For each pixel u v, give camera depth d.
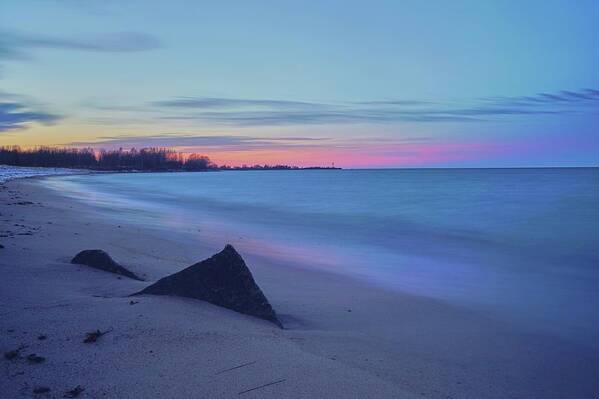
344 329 6.96
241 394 4.18
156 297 6.66
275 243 16.28
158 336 5.26
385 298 9.03
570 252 15.48
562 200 36.16
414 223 23.39
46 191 38.81
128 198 38.69
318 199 40.19
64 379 4.25
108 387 4.14
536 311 8.66
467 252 15.43
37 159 173.88
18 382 4.16
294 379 4.57
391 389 4.61
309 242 16.97
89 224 16.64
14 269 8.07
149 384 4.24
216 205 33.81
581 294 9.98
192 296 6.74
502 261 13.89
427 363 5.79
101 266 8.61
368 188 60.53
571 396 5.32
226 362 4.81
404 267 12.68
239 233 18.62
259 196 44.75
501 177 104.69
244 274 6.88
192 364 4.70
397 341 6.57
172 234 16.27
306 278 10.53
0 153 162.88
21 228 13.56
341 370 4.95
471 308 8.70
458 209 30.36
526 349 6.67
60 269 8.32
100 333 5.22
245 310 6.71
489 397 5.05
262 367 4.77
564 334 7.42
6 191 32.88
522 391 5.33
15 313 5.86
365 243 17.06
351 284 10.16
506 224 22.97
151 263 10.06
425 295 9.53
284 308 7.89
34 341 5.03
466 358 6.16
